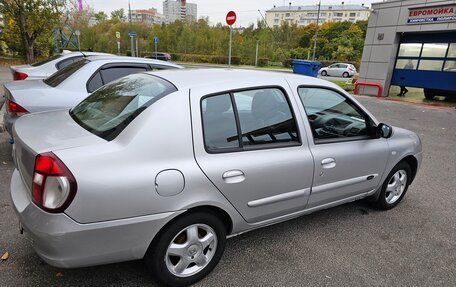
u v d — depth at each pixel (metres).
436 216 3.92
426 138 7.85
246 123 2.67
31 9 20.17
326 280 2.70
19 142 2.33
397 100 14.16
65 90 4.75
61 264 2.04
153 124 2.25
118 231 2.12
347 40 50.31
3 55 27.58
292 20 103.31
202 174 2.35
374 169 3.57
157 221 2.22
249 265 2.83
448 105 13.17
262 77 2.93
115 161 2.10
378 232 3.49
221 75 2.88
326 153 3.07
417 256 3.10
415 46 14.39
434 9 12.94
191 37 50.69
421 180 5.09
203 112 2.47
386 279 2.76
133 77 3.15
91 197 2.00
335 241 3.27
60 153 2.05
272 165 2.70
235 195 2.54
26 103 4.39
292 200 2.94
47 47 23.33
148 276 2.62
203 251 2.55
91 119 2.62
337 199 3.36
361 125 3.50
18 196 2.28
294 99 2.97
